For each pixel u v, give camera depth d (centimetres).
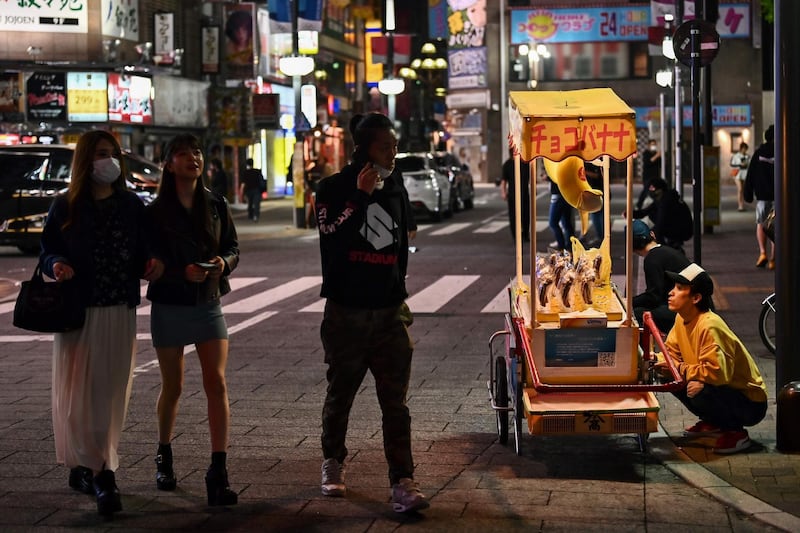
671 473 779
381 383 711
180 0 4734
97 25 3997
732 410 816
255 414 970
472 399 1023
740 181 3728
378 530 659
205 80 4878
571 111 762
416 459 821
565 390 771
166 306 714
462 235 3011
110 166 692
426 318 1541
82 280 689
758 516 671
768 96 7288
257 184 3816
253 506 707
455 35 7975
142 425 928
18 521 678
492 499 719
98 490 689
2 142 3688
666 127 4169
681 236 1573
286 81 5897
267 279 2056
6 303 1800
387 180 706
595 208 830
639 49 7431
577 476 774
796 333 820
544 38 7531
